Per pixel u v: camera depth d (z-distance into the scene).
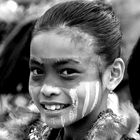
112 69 2.11
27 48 3.82
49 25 2.01
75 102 1.99
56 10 2.04
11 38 3.90
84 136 2.11
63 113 2.00
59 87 1.98
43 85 2.00
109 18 2.10
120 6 4.14
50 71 1.99
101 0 2.22
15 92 3.80
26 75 3.81
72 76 1.98
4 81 3.81
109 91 2.16
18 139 2.45
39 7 4.40
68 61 1.97
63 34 1.98
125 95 3.40
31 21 3.85
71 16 2.01
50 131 2.33
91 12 2.05
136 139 2.13
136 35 3.98
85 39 2.00
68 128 2.16
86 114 2.03
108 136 2.06
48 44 1.98
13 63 3.79
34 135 2.37
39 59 2.00
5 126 2.50
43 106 2.03
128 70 3.09
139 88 3.06
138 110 3.00
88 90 2.00
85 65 1.99
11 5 4.80
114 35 2.10
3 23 4.68
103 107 2.11
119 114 2.17
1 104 3.62
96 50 2.02
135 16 4.10
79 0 2.10
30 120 2.48
